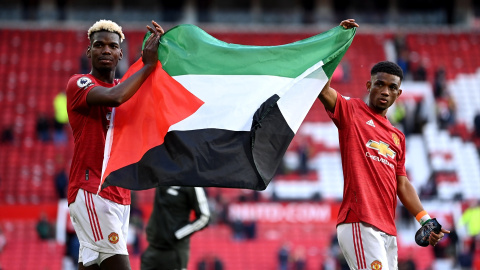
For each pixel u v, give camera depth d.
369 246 22.31
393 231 22.86
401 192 23.97
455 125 117.38
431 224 23.22
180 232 32.88
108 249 22.14
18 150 105.81
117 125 22.31
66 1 146.50
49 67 126.12
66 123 109.31
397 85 23.47
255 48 23.06
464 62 133.75
